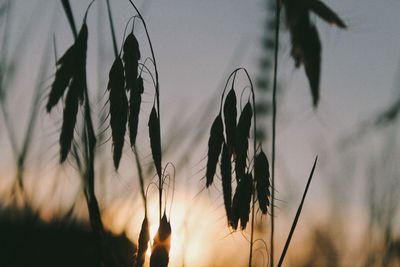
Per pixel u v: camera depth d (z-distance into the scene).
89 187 0.21
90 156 0.21
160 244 0.21
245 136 0.22
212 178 0.21
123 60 0.21
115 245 0.22
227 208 0.21
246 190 0.21
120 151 0.21
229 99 0.22
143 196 0.22
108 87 0.21
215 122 0.22
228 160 0.21
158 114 0.21
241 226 0.21
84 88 0.21
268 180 0.22
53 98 0.20
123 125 0.21
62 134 0.20
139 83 0.21
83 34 0.21
